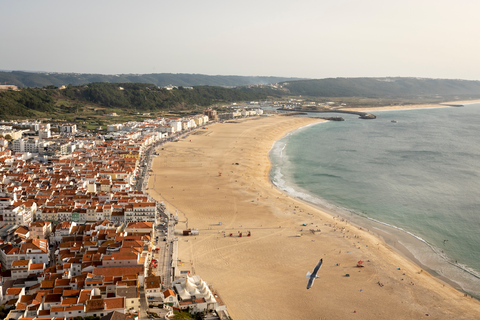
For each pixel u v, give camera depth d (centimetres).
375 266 19875
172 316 13762
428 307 16562
